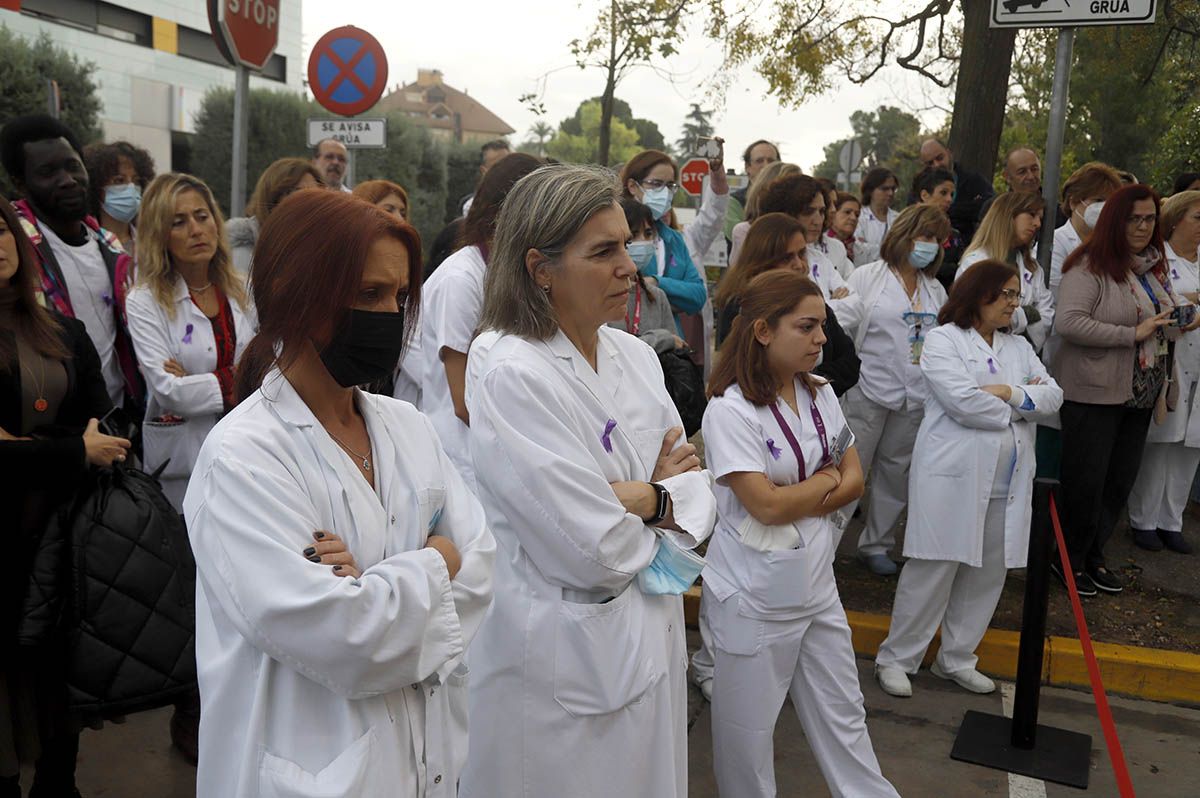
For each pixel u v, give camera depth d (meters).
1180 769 3.98
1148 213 5.08
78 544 2.88
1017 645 4.71
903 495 5.55
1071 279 5.24
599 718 2.29
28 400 3.03
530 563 2.33
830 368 4.63
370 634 1.60
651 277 4.74
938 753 4.02
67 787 3.15
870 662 4.86
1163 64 19.92
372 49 7.20
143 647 2.91
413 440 1.92
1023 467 4.27
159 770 3.66
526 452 2.20
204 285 3.93
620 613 2.31
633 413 2.44
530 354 2.29
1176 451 5.78
